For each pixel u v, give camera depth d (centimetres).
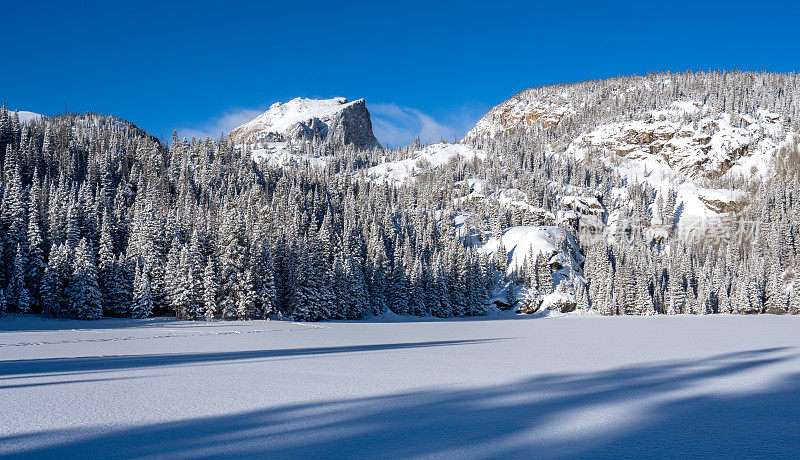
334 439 690
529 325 6431
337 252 9319
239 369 1505
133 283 6981
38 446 655
